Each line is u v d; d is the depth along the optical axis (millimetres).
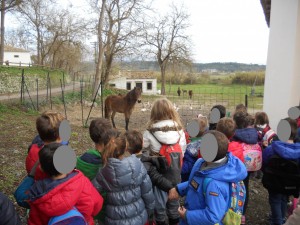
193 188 2213
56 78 32875
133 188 2332
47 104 16906
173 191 2770
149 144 3041
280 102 6484
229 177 2105
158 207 2996
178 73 48312
